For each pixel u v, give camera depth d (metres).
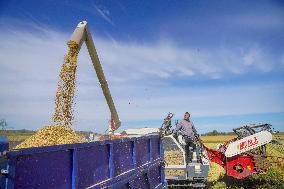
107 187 4.83
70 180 3.94
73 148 3.96
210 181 12.35
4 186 2.82
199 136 10.61
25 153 3.08
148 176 6.86
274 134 10.88
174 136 10.30
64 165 3.83
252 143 10.72
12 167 2.89
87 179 4.34
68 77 7.82
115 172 5.23
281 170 12.09
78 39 8.37
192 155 10.48
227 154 10.77
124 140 5.64
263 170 10.68
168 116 10.55
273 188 10.66
